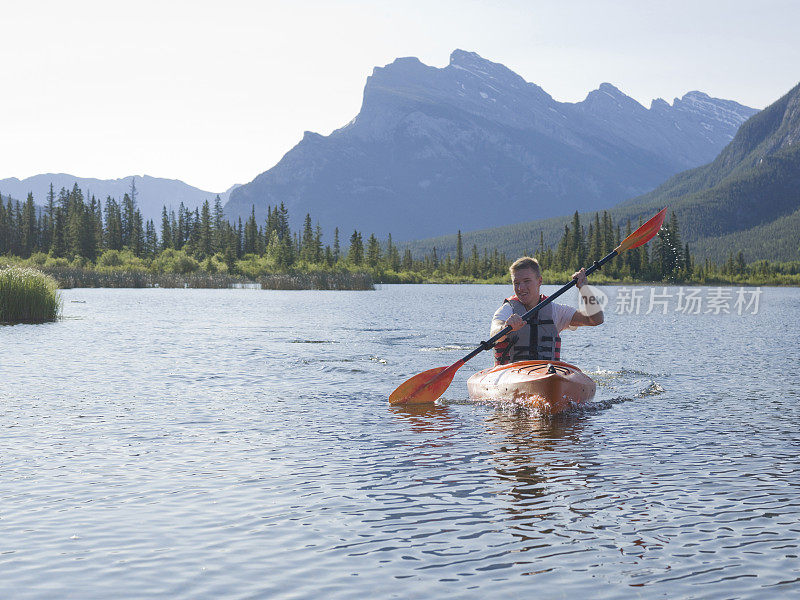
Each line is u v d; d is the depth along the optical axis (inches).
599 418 371.2
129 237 5270.7
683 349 763.4
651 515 214.8
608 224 5999.0
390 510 219.6
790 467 270.8
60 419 362.6
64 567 176.2
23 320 1072.2
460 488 243.3
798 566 176.4
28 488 241.3
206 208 5073.8
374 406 406.9
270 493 237.1
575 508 221.3
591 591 163.2
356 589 164.4
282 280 3110.2
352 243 5374.0
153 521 209.3
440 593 162.6
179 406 403.2
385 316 1347.2
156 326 1027.3
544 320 401.4
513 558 182.5
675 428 346.3
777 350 749.9
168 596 160.6
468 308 1695.4
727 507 221.9
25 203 4884.4
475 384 429.4
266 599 159.3
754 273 6761.8
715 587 164.9
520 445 309.3
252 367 581.0
